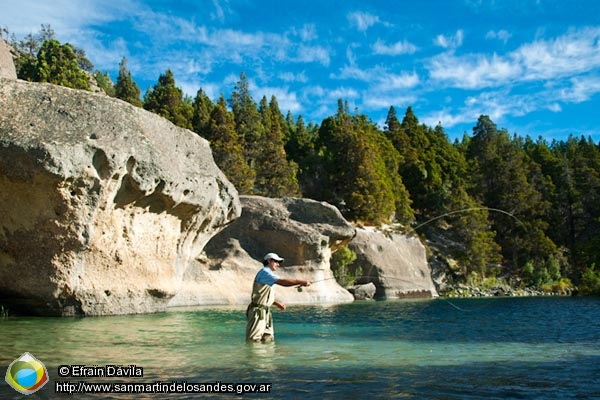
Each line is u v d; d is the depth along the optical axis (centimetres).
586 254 6544
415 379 736
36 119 1455
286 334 1334
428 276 5197
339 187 6750
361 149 6419
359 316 2056
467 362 895
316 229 3431
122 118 1617
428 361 896
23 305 1585
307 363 852
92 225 1504
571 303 3566
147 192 1614
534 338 1314
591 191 7825
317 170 7094
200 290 2712
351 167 6356
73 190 1437
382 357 932
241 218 3359
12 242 1487
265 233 3331
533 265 6625
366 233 4884
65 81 5991
